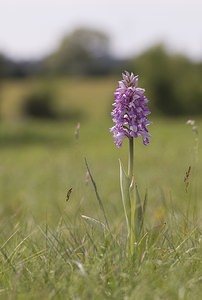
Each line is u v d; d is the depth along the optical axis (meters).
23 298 4.48
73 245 5.71
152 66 71.12
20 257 5.50
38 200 12.16
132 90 5.21
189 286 4.59
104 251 5.25
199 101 70.00
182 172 15.26
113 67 113.31
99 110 74.50
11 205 10.98
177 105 70.19
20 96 75.38
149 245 5.49
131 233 5.31
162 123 43.25
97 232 5.99
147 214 8.84
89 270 4.91
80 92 86.19
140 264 5.02
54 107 72.44
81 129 39.72
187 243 5.72
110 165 19.06
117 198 10.91
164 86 69.62
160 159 19.52
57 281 4.81
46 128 38.75
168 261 5.12
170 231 6.25
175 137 30.50
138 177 14.92
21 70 103.12
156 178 14.13
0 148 31.41
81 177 15.41
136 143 26.66
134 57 73.25
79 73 113.88
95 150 25.98
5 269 5.14
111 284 4.66
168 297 4.40
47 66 115.19
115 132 5.32
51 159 22.41
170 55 71.88
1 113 71.75
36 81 81.56
